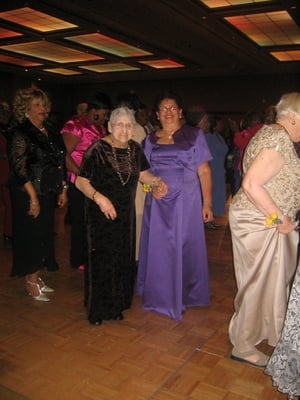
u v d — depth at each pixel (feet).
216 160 19.03
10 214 14.98
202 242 9.79
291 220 6.94
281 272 7.11
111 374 7.21
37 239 9.89
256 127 15.39
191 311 9.85
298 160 6.55
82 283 11.57
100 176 8.46
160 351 8.00
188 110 15.35
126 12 24.23
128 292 9.36
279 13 23.85
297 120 6.39
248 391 6.79
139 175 9.08
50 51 36.24
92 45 33.58
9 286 11.25
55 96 57.47
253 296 7.29
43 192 9.64
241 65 41.29
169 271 9.43
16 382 6.93
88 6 23.30
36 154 9.42
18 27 27.78
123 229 8.89
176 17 24.90
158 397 6.60
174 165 9.20
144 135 11.49
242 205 7.23
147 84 53.62
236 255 7.45
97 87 56.59
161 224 9.39
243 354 7.60
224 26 26.50
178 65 42.27
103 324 9.12
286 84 46.68
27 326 8.98
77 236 12.19
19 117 9.57
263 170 6.40
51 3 22.99
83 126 11.22
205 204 9.73
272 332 7.41
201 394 6.69
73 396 6.59
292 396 6.07
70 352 7.93
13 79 50.31
